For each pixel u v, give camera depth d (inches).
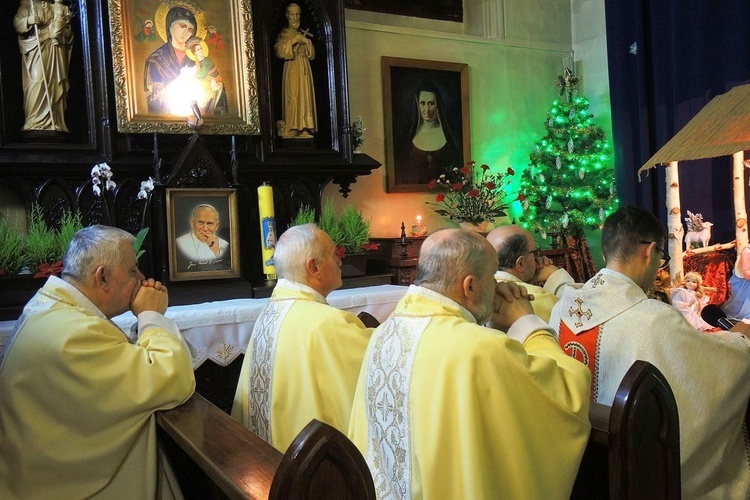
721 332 95.7
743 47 240.8
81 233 90.8
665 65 268.8
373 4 275.3
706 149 151.8
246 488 58.1
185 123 197.3
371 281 199.8
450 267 71.0
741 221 214.8
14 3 185.8
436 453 63.6
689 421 86.6
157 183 174.1
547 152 285.3
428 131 275.3
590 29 312.0
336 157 224.8
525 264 114.5
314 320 95.0
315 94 229.9
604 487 73.0
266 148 212.5
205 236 178.4
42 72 183.2
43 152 180.7
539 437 64.1
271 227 188.4
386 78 265.6
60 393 79.8
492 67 296.0
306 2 224.4
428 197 277.6
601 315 91.8
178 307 159.3
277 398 95.5
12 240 157.6
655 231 93.1
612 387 89.8
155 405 81.4
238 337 158.2
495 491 61.9
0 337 138.0
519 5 304.8
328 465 51.6
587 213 279.4
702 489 90.7
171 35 198.5
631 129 281.6
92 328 81.9
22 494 80.0
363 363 76.4
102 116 189.6
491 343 64.5
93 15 190.2
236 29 209.2
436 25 294.8
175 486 87.2
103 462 80.1
